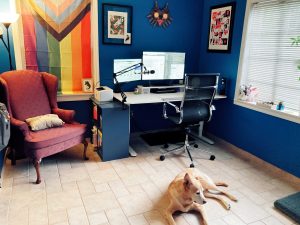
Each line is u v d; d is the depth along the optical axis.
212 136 3.76
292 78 2.65
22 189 2.26
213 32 3.59
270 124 2.79
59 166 2.71
